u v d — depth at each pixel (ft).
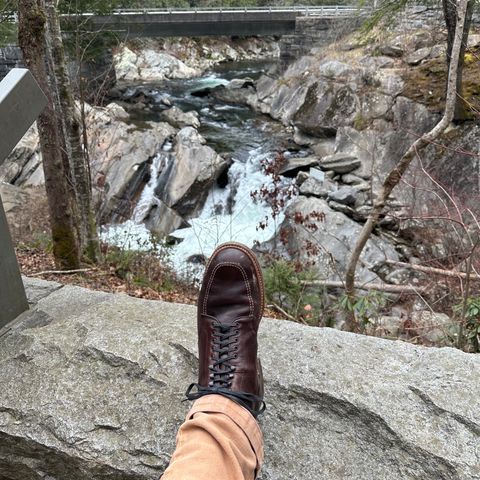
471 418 4.96
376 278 20.43
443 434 4.87
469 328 11.82
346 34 50.21
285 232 22.17
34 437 5.23
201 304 5.20
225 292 5.16
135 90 61.62
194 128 45.29
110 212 31.24
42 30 11.21
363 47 45.93
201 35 64.28
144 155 36.24
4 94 5.18
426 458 4.70
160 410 5.30
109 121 37.93
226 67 87.66
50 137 12.67
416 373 5.59
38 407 5.44
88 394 5.53
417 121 34.04
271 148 42.47
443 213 20.38
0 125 5.15
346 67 43.78
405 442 4.81
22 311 6.80
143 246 23.67
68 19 24.80
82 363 5.85
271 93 54.85
